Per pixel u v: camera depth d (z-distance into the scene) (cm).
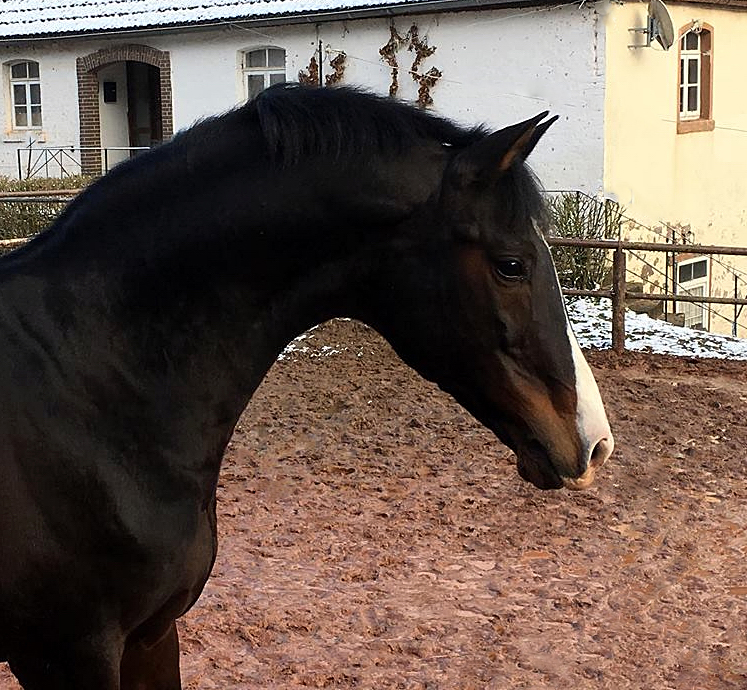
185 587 228
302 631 423
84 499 214
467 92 1423
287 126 216
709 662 406
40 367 217
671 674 397
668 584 477
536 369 215
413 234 215
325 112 216
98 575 217
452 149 220
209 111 1678
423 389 805
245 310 224
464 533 532
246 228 219
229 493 582
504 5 1370
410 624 431
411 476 615
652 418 738
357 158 215
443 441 680
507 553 509
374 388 805
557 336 216
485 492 591
